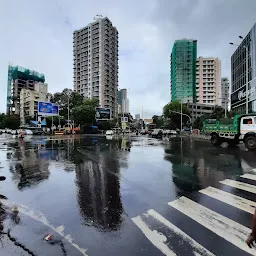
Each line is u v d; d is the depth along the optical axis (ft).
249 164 32.50
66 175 25.50
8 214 14.30
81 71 387.55
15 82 436.76
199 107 360.48
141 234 11.62
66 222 13.10
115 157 40.42
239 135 56.44
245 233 11.69
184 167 30.27
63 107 247.09
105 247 10.41
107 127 268.82
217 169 28.84
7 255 9.86
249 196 17.79
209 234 11.59
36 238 11.30
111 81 383.86
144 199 17.12
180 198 17.31
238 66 193.26
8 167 30.48
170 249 10.19
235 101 199.93
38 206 15.69
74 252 10.02
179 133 208.74
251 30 159.74
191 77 382.83
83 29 382.83
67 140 95.81
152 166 31.07
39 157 40.50
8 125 277.03
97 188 20.13
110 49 381.60
